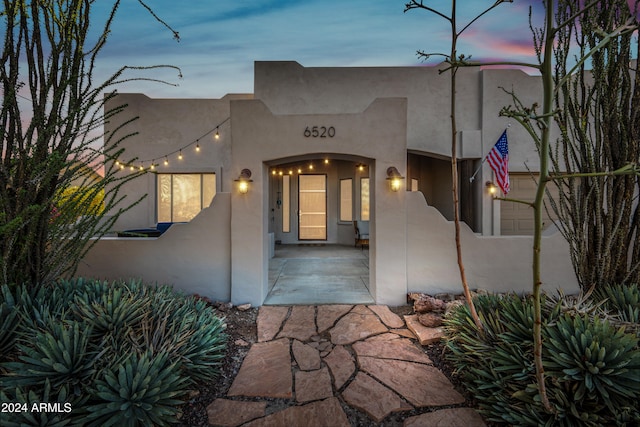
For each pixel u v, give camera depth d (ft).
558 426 7.25
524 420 7.49
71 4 10.37
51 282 11.23
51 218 11.32
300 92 29.19
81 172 11.40
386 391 9.78
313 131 17.63
